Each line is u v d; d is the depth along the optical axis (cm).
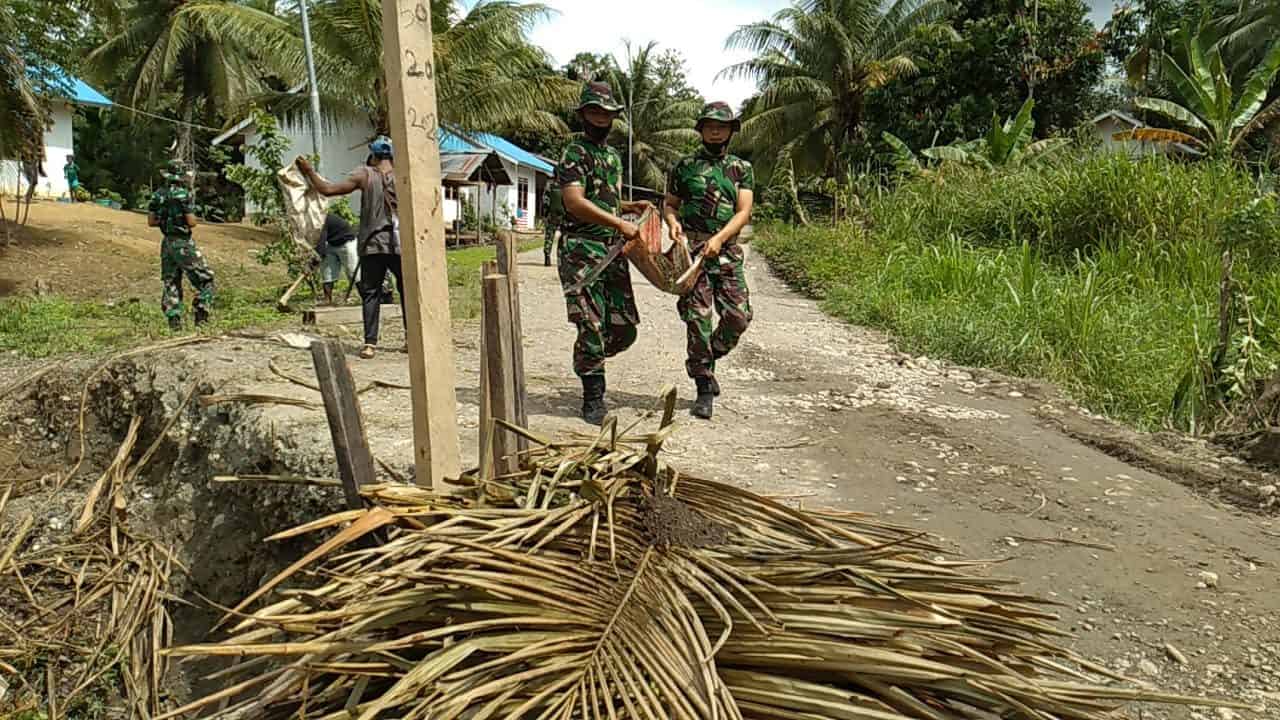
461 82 2105
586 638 193
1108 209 1109
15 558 432
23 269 1474
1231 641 305
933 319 856
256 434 434
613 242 483
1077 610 324
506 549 209
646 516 233
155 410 543
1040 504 423
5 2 1478
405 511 226
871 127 2636
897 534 261
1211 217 1005
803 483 430
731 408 566
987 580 220
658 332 859
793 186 2256
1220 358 603
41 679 362
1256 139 1617
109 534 459
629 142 4022
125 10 2653
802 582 209
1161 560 366
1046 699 188
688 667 180
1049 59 2414
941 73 2492
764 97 2800
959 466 474
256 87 2747
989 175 1399
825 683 191
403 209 245
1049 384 686
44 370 650
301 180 984
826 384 657
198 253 935
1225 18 2205
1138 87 2195
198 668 367
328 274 1052
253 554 400
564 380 618
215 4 2034
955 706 189
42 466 577
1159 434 562
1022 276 969
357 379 588
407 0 235
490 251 2189
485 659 189
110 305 1193
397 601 194
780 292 1302
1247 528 405
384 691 193
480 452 271
